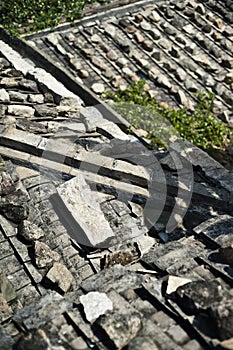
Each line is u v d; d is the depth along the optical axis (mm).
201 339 3449
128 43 10586
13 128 5992
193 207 6180
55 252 4891
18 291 4551
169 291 3814
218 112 9789
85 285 4039
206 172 6863
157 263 4336
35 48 9750
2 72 7219
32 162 5711
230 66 10500
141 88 9766
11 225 5070
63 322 3666
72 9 10906
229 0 11672
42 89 7086
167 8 11406
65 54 10078
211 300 3566
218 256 4223
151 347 3357
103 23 10922
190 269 4137
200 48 10852
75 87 8977
